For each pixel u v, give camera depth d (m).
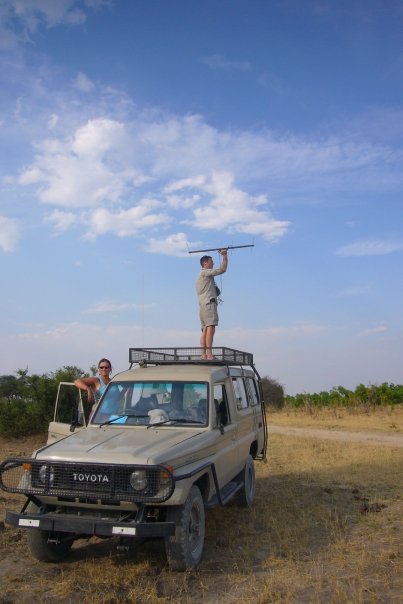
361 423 23.64
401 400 29.34
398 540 6.90
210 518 8.02
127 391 7.40
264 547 6.71
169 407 7.12
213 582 5.60
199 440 6.41
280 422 25.11
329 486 10.24
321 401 32.56
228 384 7.98
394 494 9.52
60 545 6.32
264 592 5.22
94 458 5.66
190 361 8.31
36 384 17.73
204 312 9.98
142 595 5.25
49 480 5.71
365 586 5.40
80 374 18.58
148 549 6.59
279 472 11.74
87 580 5.62
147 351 8.51
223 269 9.95
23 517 5.71
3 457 14.04
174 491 5.54
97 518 5.65
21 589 5.40
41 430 17.31
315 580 5.61
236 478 8.37
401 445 16.05
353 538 7.03
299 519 7.90
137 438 6.28
